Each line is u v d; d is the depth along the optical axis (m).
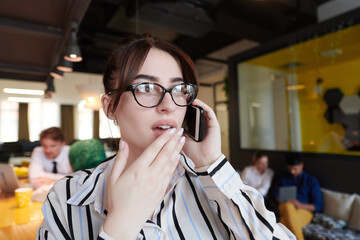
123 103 0.45
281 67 3.54
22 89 7.57
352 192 2.49
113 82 0.49
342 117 2.85
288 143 3.46
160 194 0.38
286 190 2.43
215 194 0.50
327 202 2.49
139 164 0.37
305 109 3.28
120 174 0.39
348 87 2.82
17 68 2.35
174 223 0.50
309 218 2.32
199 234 0.50
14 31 1.53
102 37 3.96
